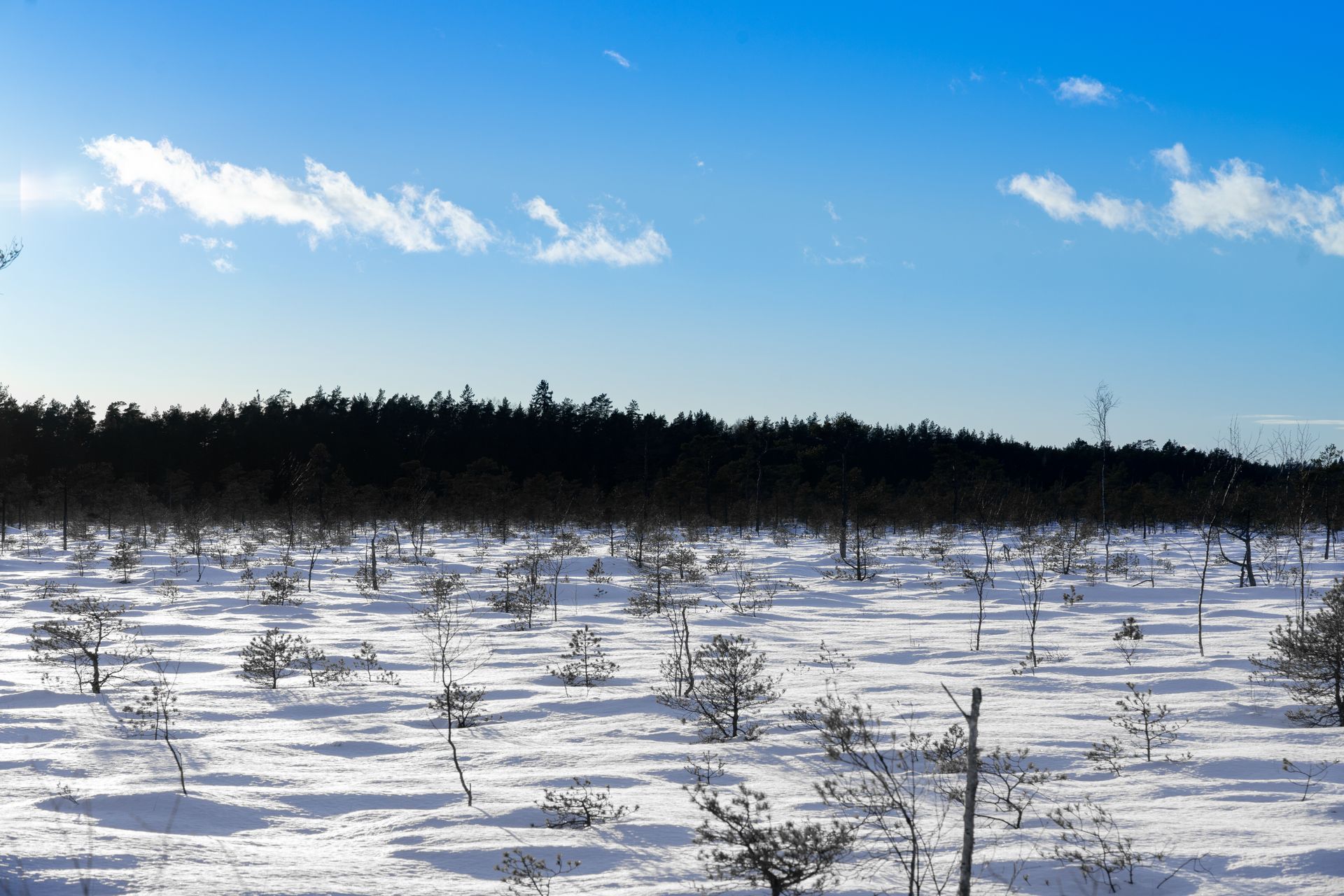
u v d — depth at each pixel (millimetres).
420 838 7164
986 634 21062
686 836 7223
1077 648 18422
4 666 17328
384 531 58125
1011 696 13516
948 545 44500
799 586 31062
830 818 7590
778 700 13352
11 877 5723
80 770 9547
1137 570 34812
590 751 10570
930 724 11391
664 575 31125
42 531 55875
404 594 29812
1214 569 34906
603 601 28453
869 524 51531
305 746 11031
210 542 49344
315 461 64625
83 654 18438
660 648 19578
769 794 8609
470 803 8312
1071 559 35625
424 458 87625
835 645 19516
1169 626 21547
